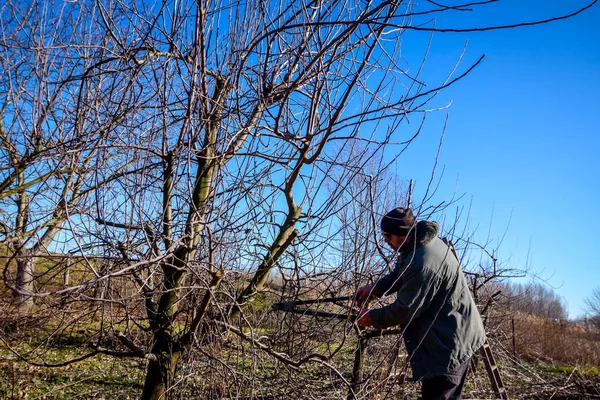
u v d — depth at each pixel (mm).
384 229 3391
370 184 3113
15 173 3293
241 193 3184
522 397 6312
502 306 8289
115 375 5512
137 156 3141
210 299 3004
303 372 3584
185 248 3199
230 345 3391
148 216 3031
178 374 3385
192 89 2910
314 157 3090
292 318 3584
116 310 3629
